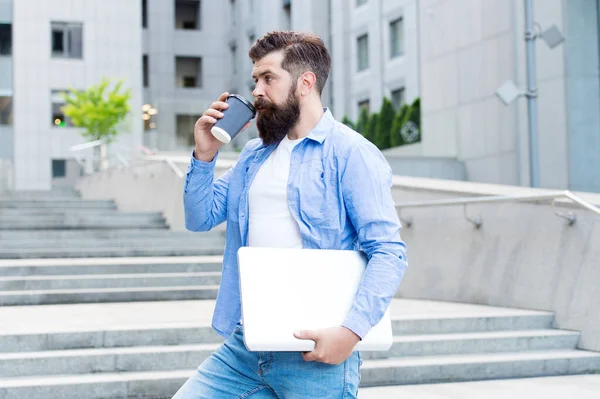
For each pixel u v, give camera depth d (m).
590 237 6.82
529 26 13.69
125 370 5.50
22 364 5.31
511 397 5.32
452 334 6.59
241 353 2.45
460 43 19.44
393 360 6.04
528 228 7.49
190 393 2.48
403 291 9.05
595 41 16.16
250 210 2.48
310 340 2.18
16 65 32.88
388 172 2.41
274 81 2.38
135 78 33.84
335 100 33.16
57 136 32.94
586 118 16.02
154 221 13.37
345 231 2.40
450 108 19.89
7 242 10.57
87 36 33.56
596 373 6.37
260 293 2.20
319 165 2.40
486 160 18.45
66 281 8.16
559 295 7.02
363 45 31.27
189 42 44.19
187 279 8.65
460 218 8.34
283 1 37.28
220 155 18.73
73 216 12.97
